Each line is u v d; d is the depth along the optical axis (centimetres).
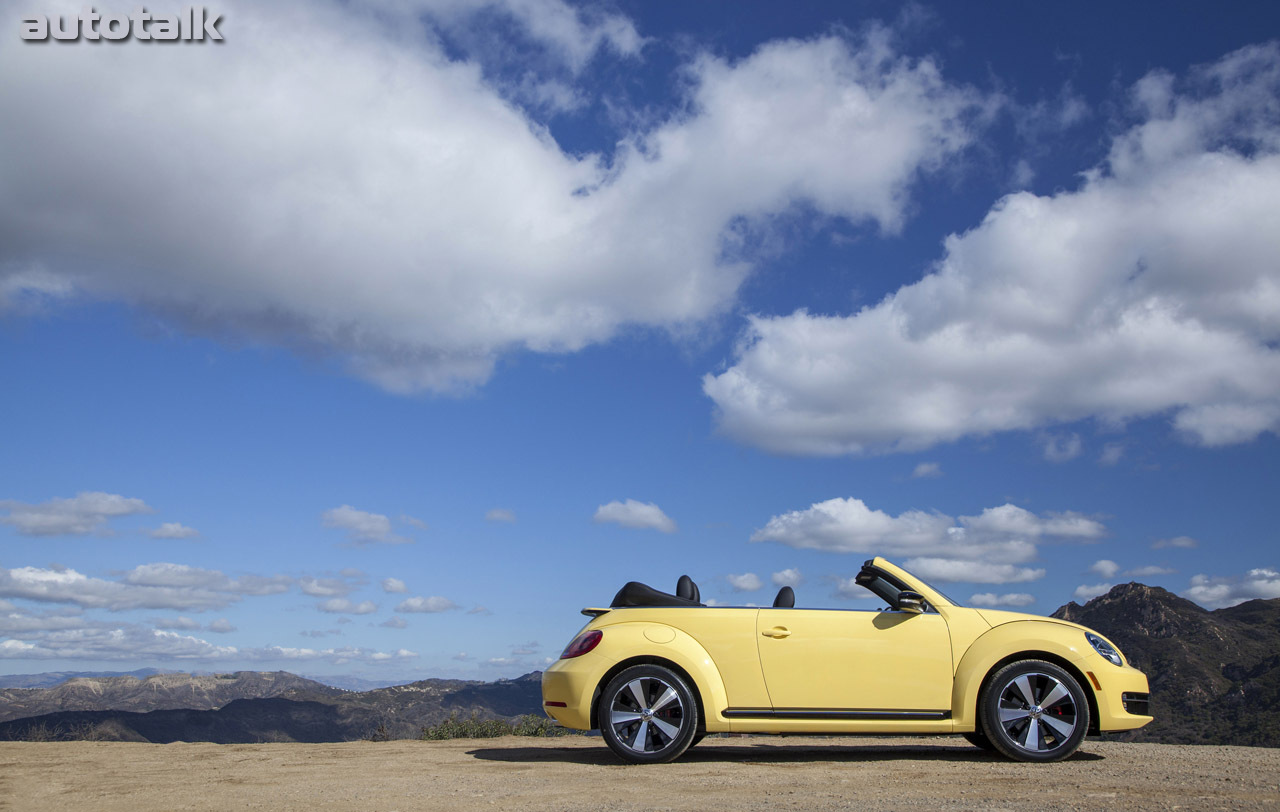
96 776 721
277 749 946
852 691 701
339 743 1030
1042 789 555
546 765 729
